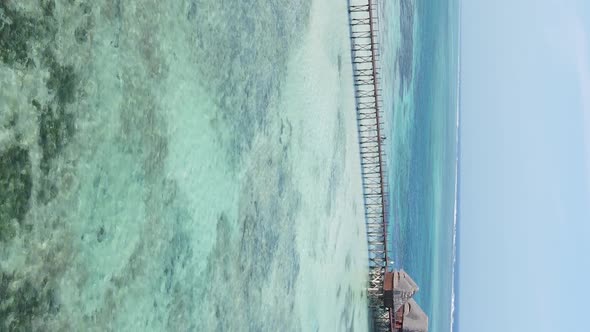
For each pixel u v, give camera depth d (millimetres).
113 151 6250
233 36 8852
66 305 5574
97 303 6000
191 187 7766
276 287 10289
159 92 7059
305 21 11945
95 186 5984
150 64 6871
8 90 4926
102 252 6074
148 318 6848
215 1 8266
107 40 6121
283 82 10836
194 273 7805
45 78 5312
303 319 11508
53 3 5363
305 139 11930
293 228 11156
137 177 6664
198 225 7910
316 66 12633
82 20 5746
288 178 11000
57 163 5465
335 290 13352
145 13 6719
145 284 6793
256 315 9547
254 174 9609
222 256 8539
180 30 7461
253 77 9570
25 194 5098
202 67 8008
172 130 7340
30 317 5160
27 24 5086
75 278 5688
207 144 8148
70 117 5633
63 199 5539
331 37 13617
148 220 6863
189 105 7715
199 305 7910
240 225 9102
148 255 6855
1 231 4852
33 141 5184
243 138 9234
